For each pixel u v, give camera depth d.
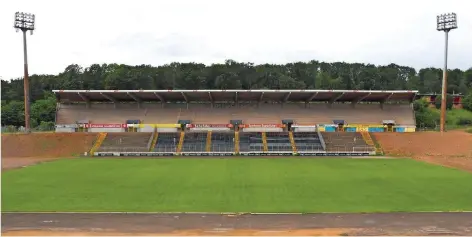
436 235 21.22
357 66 181.00
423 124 100.88
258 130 80.50
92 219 24.48
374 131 80.06
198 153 67.06
